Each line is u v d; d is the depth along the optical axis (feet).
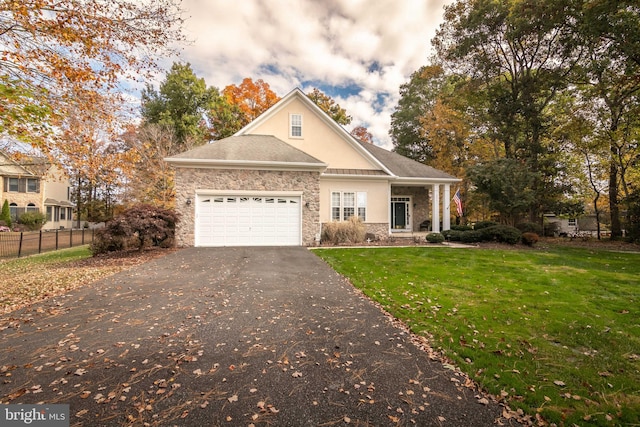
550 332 14.14
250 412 8.35
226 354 11.64
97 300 18.30
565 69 60.13
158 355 11.51
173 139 80.53
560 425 8.08
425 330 14.10
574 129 58.85
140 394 9.07
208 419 8.05
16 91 18.56
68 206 113.60
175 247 41.83
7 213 88.17
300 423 7.97
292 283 22.70
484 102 72.84
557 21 53.21
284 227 45.27
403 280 23.94
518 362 11.31
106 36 21.16
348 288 21.50
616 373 10.75
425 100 105.60
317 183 46.14
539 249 46.34
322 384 9.73
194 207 42.83
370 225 56.03
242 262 30.91
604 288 22.21
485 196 60.49
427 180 58.13
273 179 44.88
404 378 10.14
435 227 58.70
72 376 10.02
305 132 56.90
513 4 59.00
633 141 56.34
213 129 96.37
